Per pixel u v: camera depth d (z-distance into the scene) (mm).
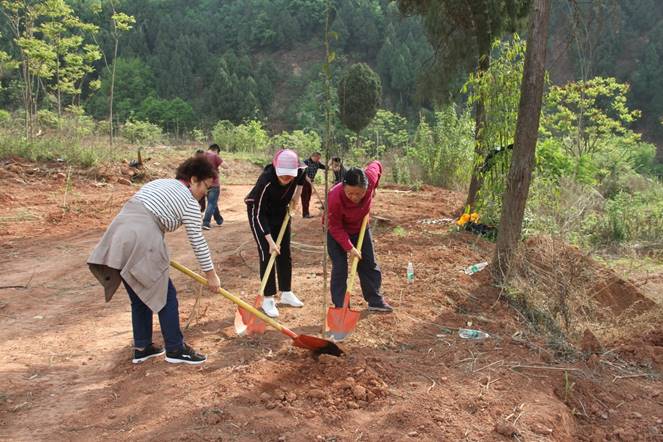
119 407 3850
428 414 3938
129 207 4191
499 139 9781
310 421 3752
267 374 4289
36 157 16328
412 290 6508
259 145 31625
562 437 3967
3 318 5656
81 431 3584
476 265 7430
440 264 7652
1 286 6719
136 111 58719
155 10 73812
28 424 3668
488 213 9680
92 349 4906
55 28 20328
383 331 5336
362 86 32250
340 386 4160
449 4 11977
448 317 5828
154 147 25609
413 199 15469
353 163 23172
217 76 58688
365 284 5770
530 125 6613
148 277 4133
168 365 4441
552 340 5512
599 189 17406
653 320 6461
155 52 69062
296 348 4816
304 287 6629
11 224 10516
